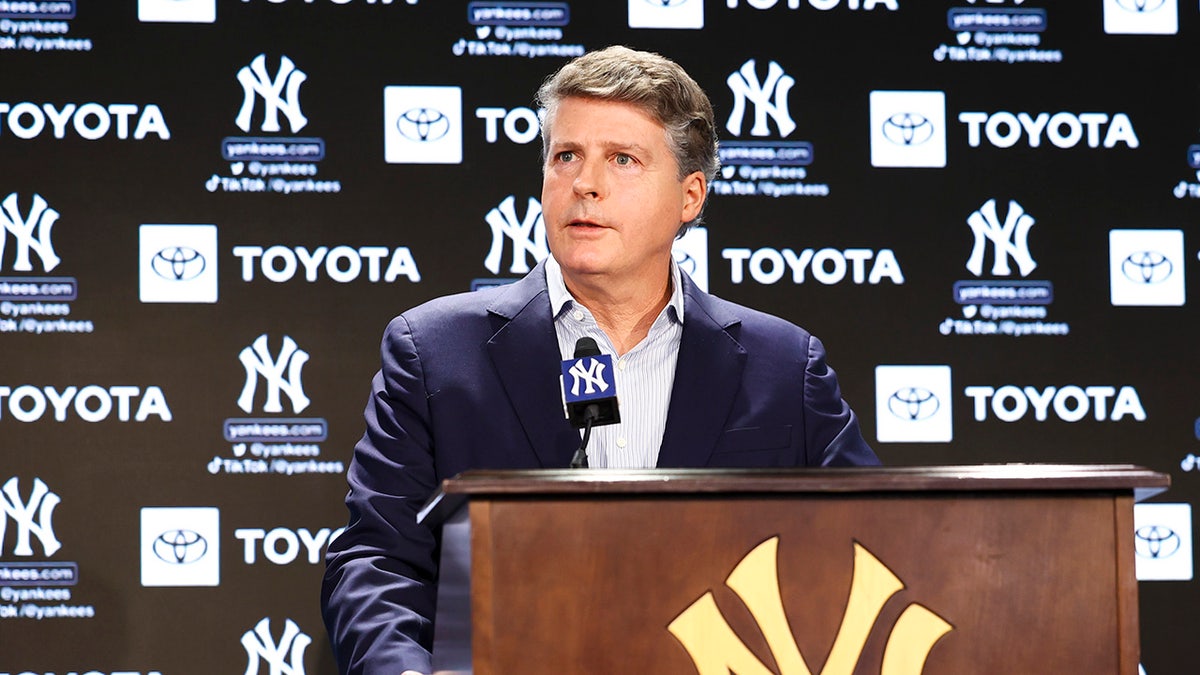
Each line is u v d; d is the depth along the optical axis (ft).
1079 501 13.65
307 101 33.24
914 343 33.83
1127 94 34.76
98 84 32.78
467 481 12.91
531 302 21.26
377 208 33.19
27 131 32.50
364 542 19.63
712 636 13.10
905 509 13.47
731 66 34.27
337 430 32.63
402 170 33.35
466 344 20.81
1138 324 34.17
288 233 32.94
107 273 32.42
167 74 32.96
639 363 21.24
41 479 31.73
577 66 20.42
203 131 32.91
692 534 13.20
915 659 13.32
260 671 31.86
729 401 20.80
